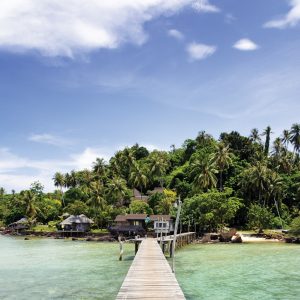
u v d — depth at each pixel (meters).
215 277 32.16
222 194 83.56
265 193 92.19
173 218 89.56
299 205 96.56
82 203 112.38
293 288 27.56
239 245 65.94
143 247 43.28
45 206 130.50
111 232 93.00
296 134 110.44
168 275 23.64
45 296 26.03
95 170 131.38
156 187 129.50
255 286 28.31
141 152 153.75
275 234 77.00
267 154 111.81
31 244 78.88
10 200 148.12
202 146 130.12
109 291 27.27
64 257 50.88
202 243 71.06
